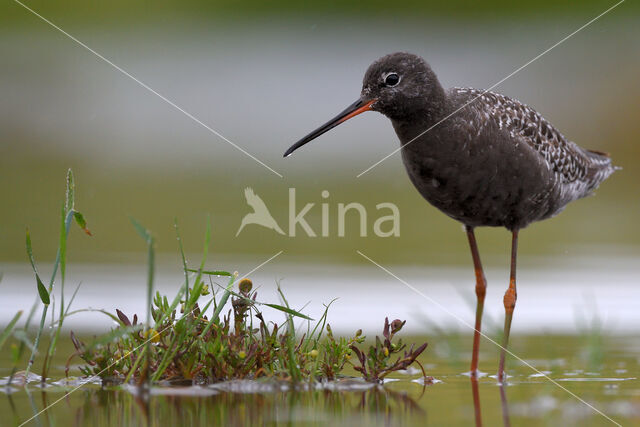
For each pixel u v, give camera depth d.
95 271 15.22
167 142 23.02
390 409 8.12
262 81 25.62
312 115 24.58
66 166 21.70
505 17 26.95
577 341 11.59
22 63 24.66
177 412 7.92
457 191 10.75
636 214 20.36
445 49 26.58
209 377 9.12
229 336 9.30
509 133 10.66
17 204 19.41
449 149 10.52
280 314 12.59
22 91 23.84
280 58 26.41
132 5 26.47
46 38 25.62
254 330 9.55
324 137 23.45
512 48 26.36
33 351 9.19
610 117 24.34
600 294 14.21
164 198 19.98
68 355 10.42
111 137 23.05
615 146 23.80
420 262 16.31
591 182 12.36
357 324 12.31
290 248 17.47
